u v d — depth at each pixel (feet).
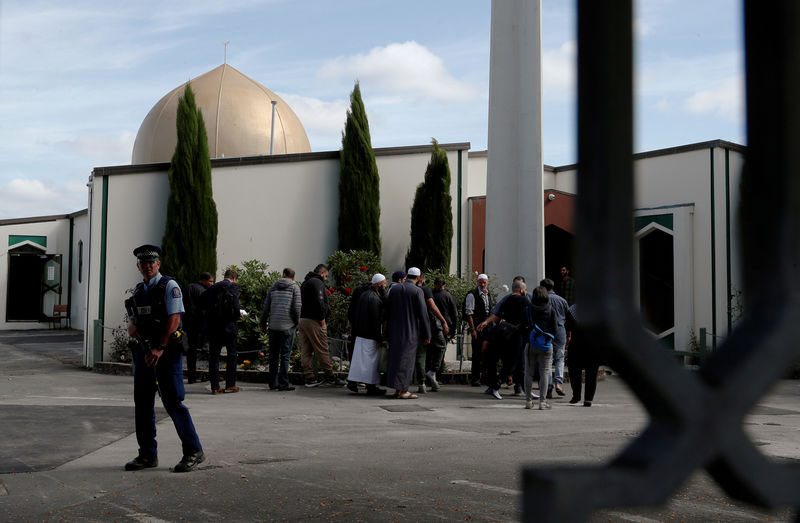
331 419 34.04
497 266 57.62
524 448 26.18
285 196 64.85
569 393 47.65
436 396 44.29
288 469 22.58
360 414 35.94
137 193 61.11
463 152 67.51
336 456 24.76
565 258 73.56
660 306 70.33
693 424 2.29
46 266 112.78
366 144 64.59
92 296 59.72
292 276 46.98
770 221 2.67
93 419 32.24
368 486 20.15
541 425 32.45
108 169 60.23
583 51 2.30
